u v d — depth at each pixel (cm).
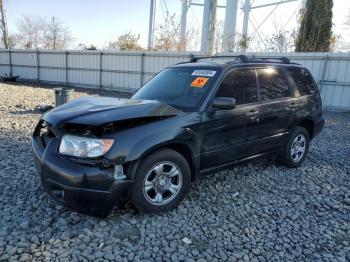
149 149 323
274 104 473
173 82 439
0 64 2853
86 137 308
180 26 2466
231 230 332
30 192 398
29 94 1588
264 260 286
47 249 284
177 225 334
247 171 516
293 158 541
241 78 436
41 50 2494
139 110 337
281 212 379
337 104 1416
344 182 491
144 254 283
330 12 1784
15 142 636
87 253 281
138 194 327
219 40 2236
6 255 272
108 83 2172
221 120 393
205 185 447
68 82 2403
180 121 354
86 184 300
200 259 281
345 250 307
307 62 1457
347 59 1359
